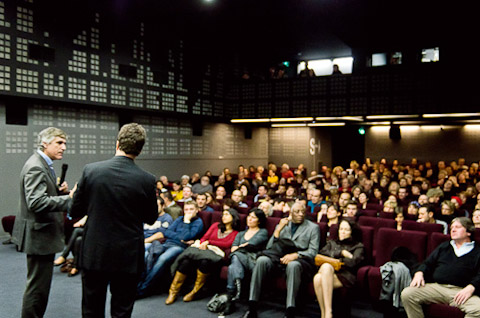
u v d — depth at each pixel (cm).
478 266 331
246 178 1020
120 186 223
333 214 493
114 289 228
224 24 1093
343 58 1331
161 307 401
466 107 871
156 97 931
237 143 1273
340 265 377
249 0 985
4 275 490
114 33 840
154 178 239
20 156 744
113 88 840
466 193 727
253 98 1110
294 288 371
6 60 675
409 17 1087
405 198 747
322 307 362
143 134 238
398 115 944
